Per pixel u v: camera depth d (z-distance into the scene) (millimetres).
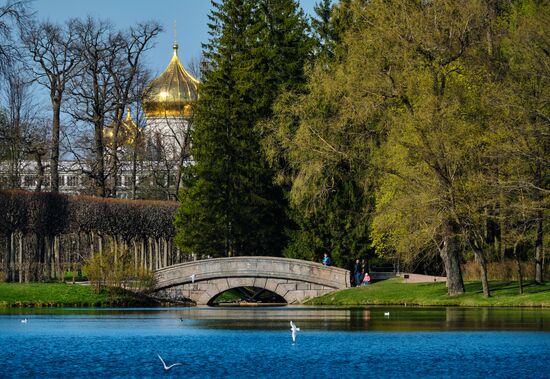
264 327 97250
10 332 93312
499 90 114312
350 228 151250
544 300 118062
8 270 139125
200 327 97750
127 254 137750
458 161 112875
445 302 123188
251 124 162750
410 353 77250
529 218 116500
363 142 123062
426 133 113250
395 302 128125
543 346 80375
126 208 155625
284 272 136750
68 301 130625
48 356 77000
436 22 115125
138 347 82000
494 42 118188
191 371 69688
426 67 116375
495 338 85312
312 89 131875
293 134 134375
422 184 114875
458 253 126062
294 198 130375
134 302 133625
